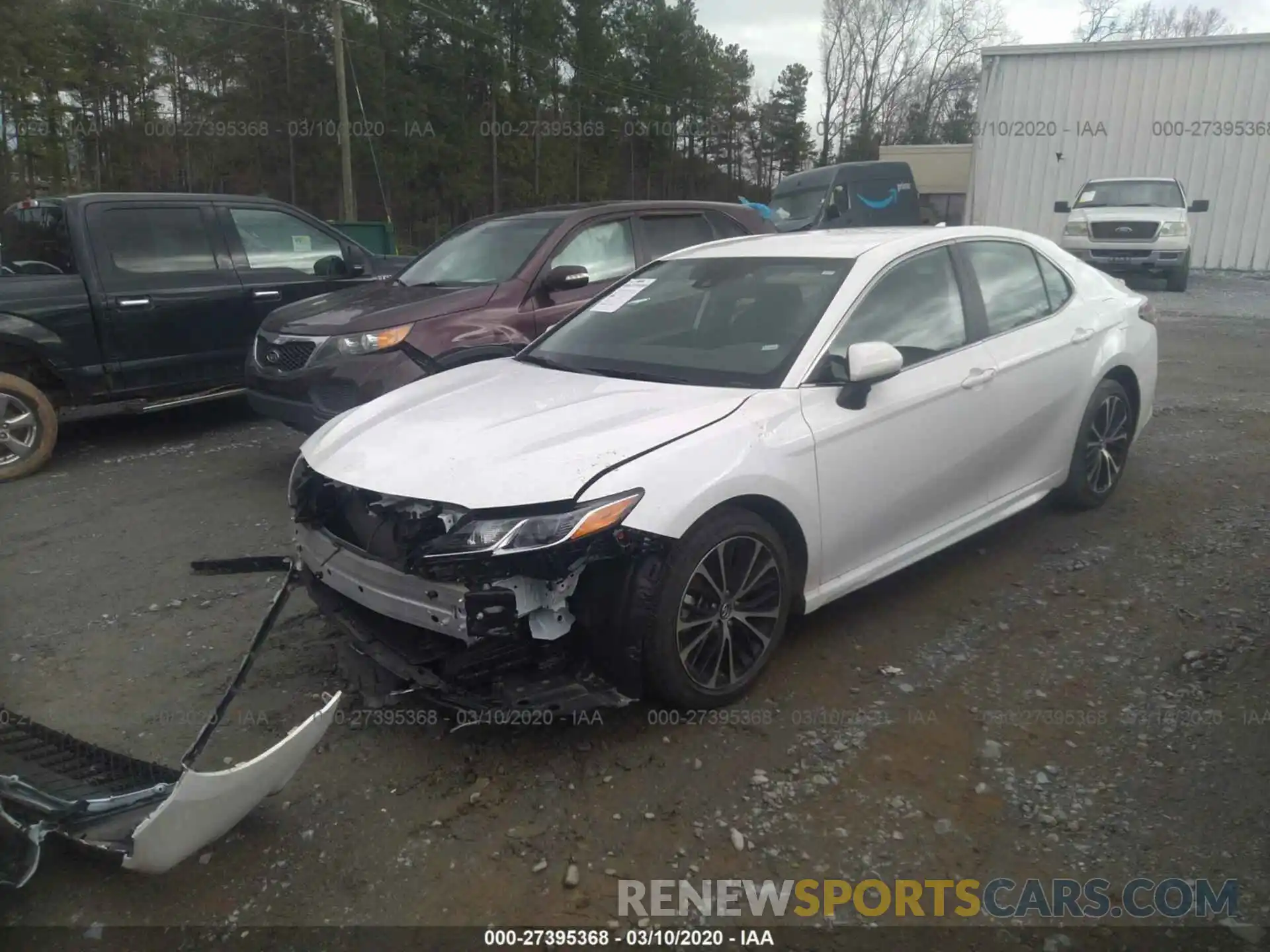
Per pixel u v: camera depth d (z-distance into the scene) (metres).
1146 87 19.56
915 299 4.17
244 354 7.76
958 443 4.10
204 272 7.52
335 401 5.69
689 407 3.43
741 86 66.50
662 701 3.29
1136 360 5.21
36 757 3.06
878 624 4.02
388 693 3.59
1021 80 20.56
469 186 42.31
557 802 2.96
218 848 2.80
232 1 38.84
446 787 3.05
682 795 2.97
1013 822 2.82
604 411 3.47
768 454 3.35
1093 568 4.51
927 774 3.04
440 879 2.66
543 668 3.11
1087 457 5.04
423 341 5.66
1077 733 3.23
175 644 4.09
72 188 37.81
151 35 39.59
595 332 4.41
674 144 56.97
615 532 2.95
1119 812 2.84
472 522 2.94
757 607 3.46
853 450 3.65
